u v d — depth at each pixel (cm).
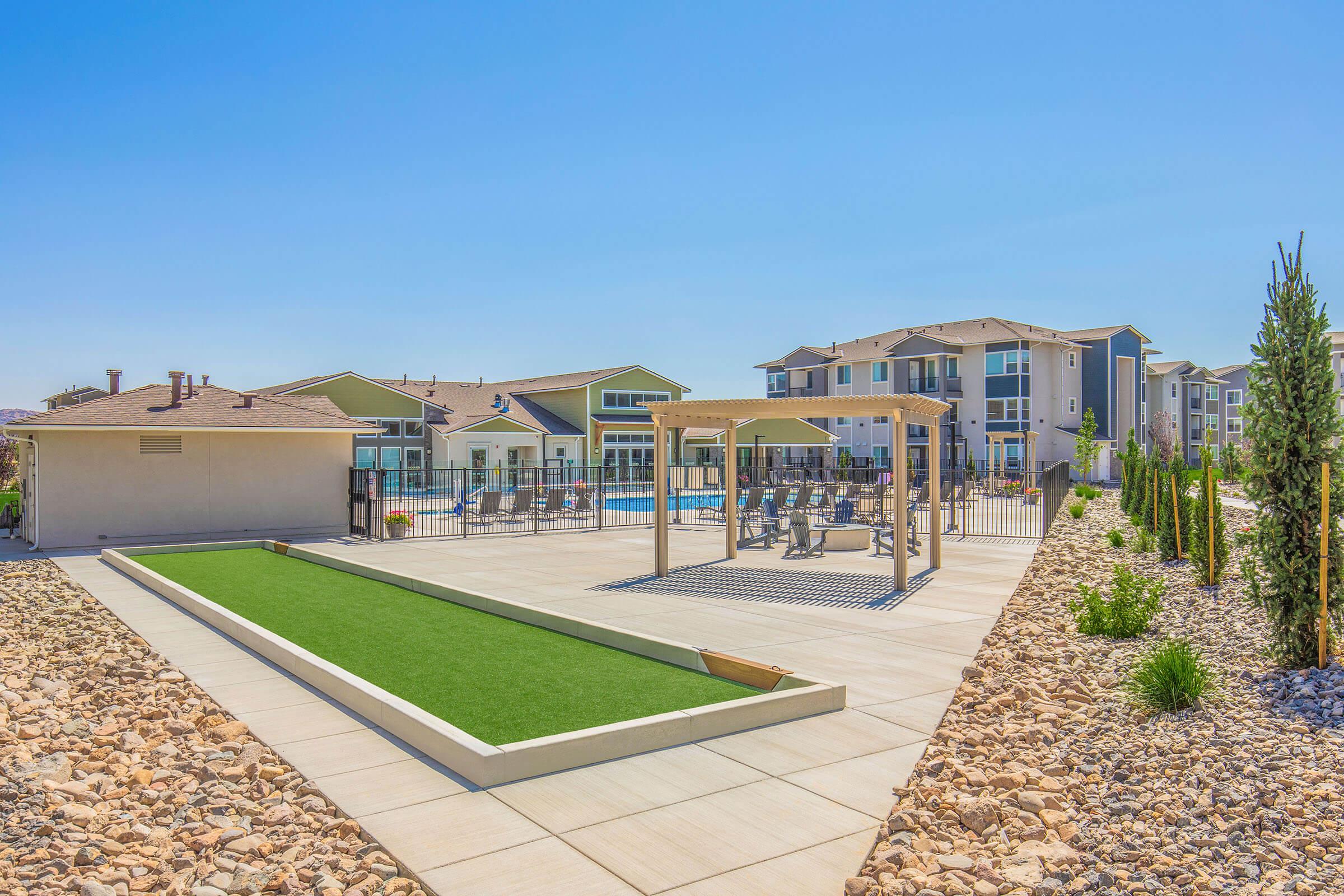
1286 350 793
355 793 555
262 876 449
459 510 2767
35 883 438
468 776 578
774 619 1122
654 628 1066
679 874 451
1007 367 5016
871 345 5931
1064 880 438
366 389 4534
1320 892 412
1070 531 2203
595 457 5162
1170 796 526
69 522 1980
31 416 2047
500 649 951
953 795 543
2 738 653
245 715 720
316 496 2273
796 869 458
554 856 471
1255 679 736
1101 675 808
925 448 5400
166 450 2088
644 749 633
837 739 660
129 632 1052
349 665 877
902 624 1090
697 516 2853
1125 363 5506
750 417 1498
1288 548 766
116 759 614
